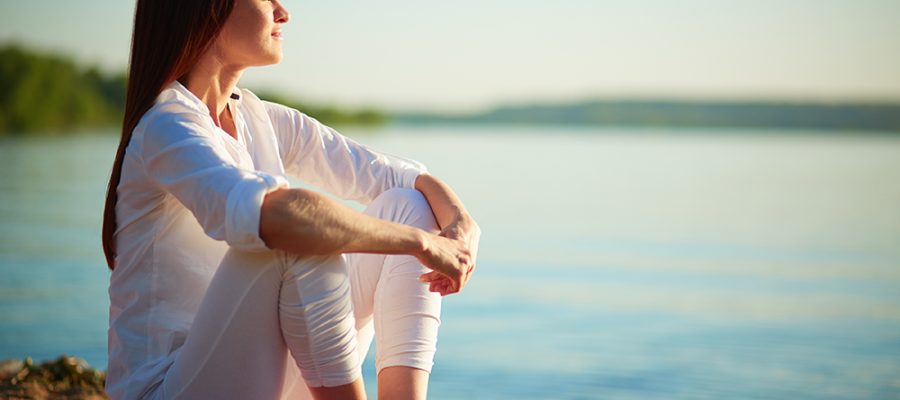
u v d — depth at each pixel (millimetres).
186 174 1440
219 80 1666
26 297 8203
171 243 1568
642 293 10070
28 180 23953
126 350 1578
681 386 5832
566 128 108312
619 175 34906
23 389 2605
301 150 1937
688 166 42562
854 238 16312
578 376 5996
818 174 37375
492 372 6020
